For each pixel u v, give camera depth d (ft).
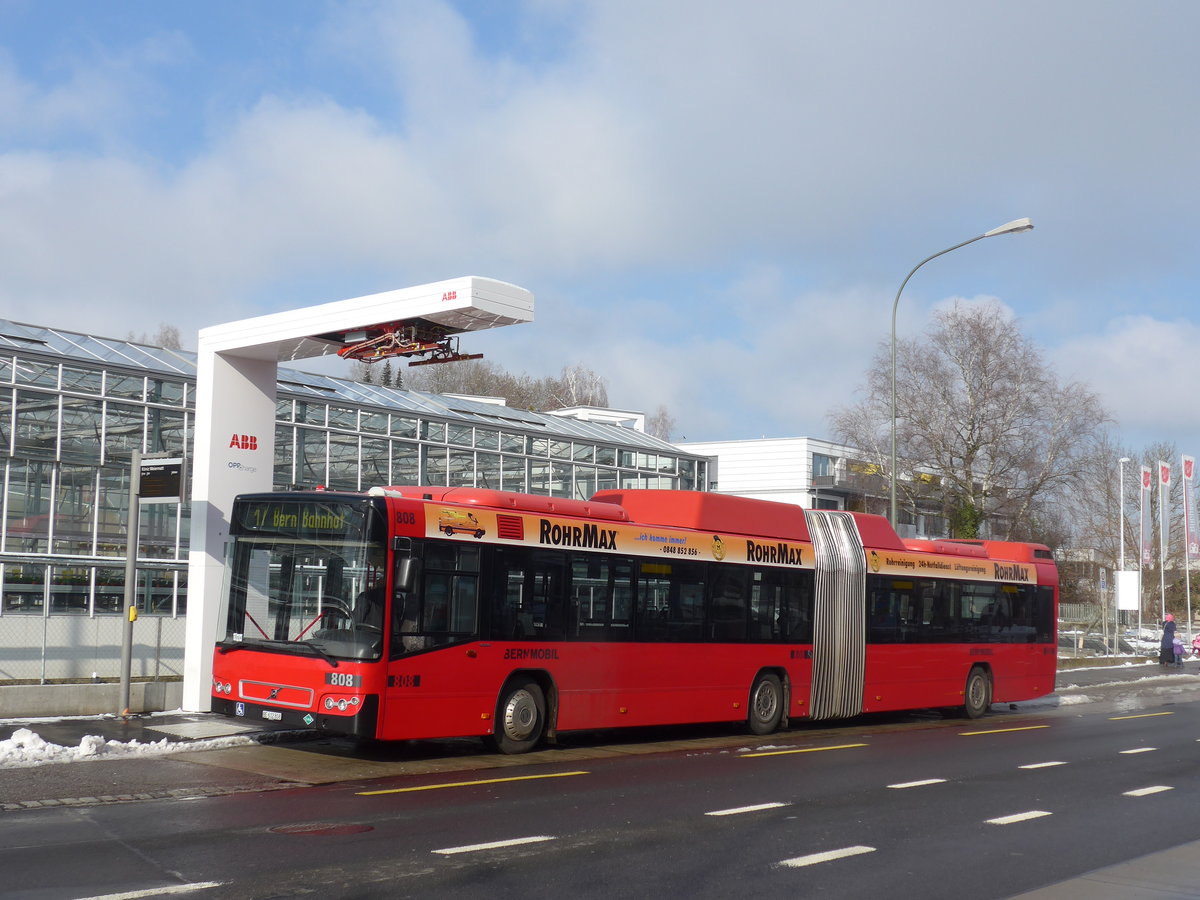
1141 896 26.66
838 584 66.03
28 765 41.45
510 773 43.88
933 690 71.87
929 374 159.22
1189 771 49.62
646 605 55.01
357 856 28.12
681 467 146.30
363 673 43.21
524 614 49.26
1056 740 62.28
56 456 91.91
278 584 46.19
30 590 89.51
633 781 42.65
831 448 236.63
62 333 98.73
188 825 31.71
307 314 54.13
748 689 60.13
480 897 24.57
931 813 37.58
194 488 56.59
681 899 25.17
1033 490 157.28
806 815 36.40
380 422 112.68
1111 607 192.13
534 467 128.36
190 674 55.77
